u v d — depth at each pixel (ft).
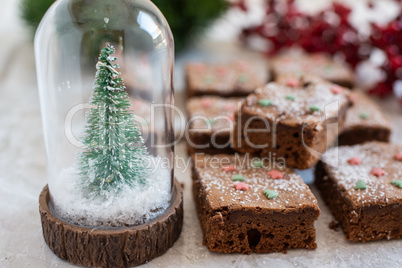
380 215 1.30
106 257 1.20
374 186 1.33
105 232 1.18
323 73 1.96
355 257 1.27
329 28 2.12
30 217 1.39
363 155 1.47
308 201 1.26
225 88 1.86
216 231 1.25
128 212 1.20
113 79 1.19
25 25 2.24
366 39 2.06
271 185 1.32
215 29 2.69
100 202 1.21
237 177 1.34
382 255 1.28
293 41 2.25
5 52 2.36
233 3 2.40
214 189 1.30
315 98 1.50
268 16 2.32
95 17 1.28
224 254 1.27
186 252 1.27
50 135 1.34
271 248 1.28
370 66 2.27
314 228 1.27
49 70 1.30
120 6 1.29
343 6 2.11
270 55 2.32
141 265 1.23
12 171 1.58
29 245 1.29
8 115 1.87
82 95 1.37
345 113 1.59
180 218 1.30
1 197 1.46
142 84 1.51
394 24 1.98
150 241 1.22
